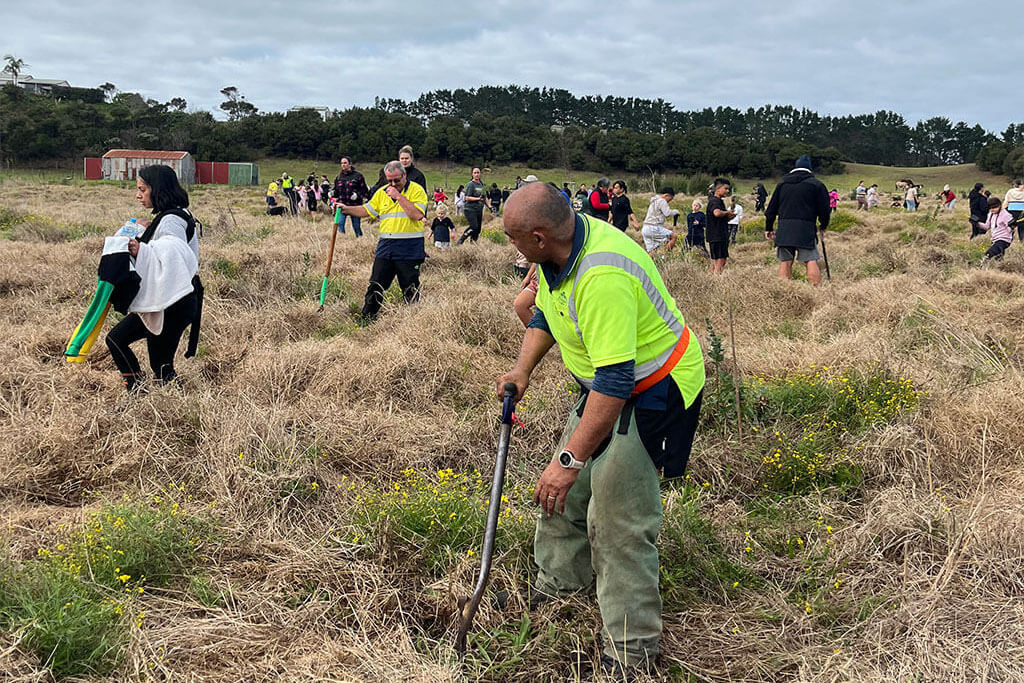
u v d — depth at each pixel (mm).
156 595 3500
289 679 2982
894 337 6961
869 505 4324
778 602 3516
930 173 101875
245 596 3477
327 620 3346
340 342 6695
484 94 138125
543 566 3520
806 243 10367
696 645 3295
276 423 4969
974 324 7168
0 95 89938
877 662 3100
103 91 132500
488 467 4840
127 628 3156
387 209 8125
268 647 3154
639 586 3082
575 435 2924
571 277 2918
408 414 5453
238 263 10453
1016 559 3623
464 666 3131
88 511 4062
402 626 3279
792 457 4801
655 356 2979
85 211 22719
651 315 2955
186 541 3771
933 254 13070
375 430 5047
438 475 4520
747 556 3896
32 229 13828
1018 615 3316
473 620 3350
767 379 6012
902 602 3424
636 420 3006
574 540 3447
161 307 5414
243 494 4316
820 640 3293
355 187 16109
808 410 5441
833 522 4242
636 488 3014
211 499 4359
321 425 5043
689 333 3119
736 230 20281
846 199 48125
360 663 3070
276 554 3844
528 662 3186
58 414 5000
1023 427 4887
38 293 8461
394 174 8055
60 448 4664
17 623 3041
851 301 8633
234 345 6922
